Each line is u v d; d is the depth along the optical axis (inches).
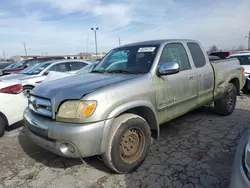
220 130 159.3
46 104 102.2
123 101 101.6
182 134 154.8
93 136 91.9
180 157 122.4
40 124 100.2
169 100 128.0
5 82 173.9
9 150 143.1
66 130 91.0
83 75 135.6
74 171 113.8
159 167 113.0
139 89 110.0
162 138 149.0
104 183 102.1
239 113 200.1
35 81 263.4
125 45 157.6
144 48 137.2
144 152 113.6
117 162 101.5
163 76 124.0
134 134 109.4
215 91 171.8
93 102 92.5
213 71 166.9
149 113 118.3
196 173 106.3
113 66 141.7
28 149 144.0
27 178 109.7
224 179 100.7
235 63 202.1
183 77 137.2
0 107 162.9
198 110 210.4
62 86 107.5
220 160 117.6
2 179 109.7
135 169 112.0
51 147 98.5
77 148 91.3
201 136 150.0
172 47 140.6
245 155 65.0
